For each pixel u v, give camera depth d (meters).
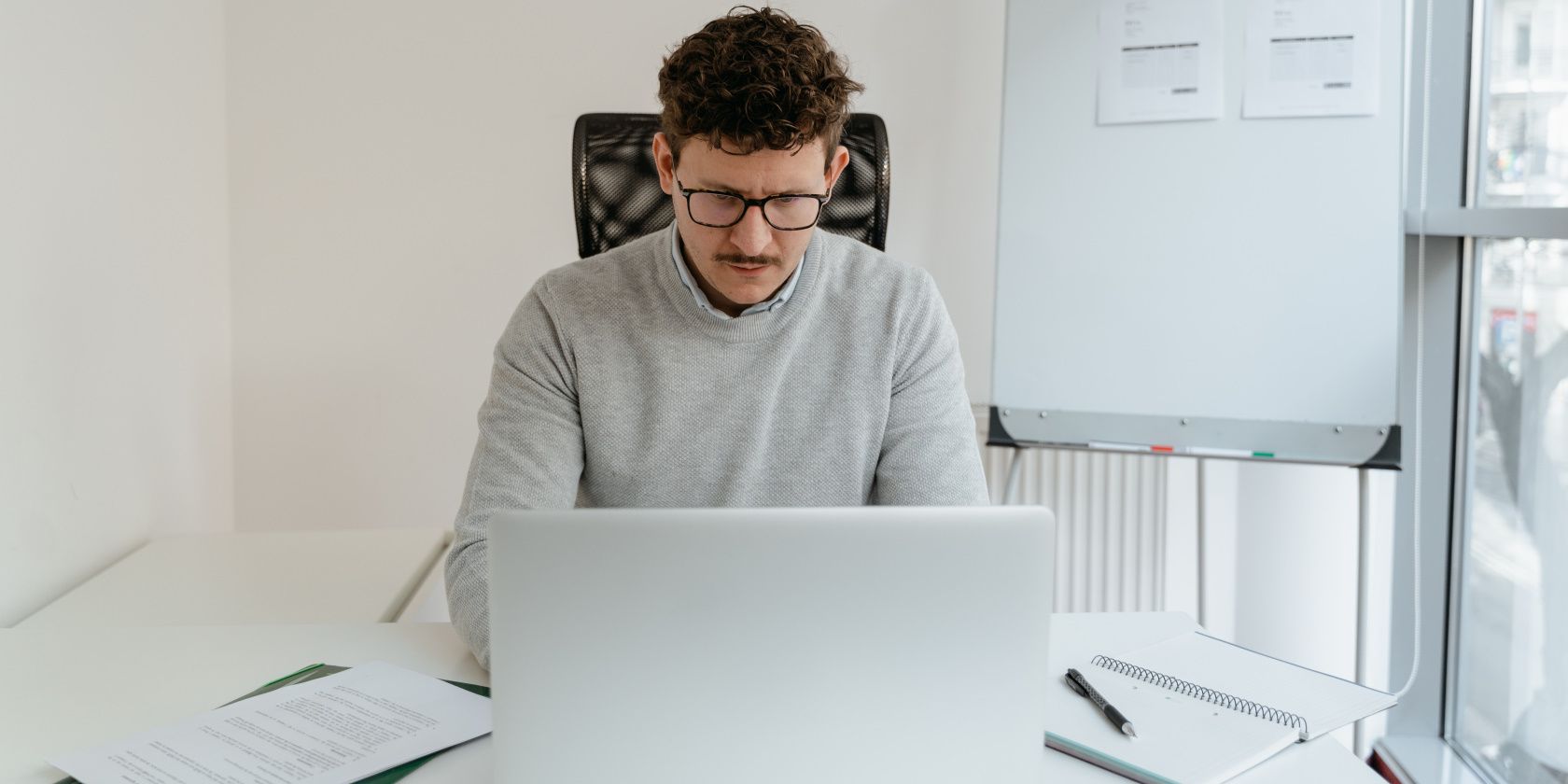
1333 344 2.15
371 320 2.53
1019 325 2.29
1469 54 2.27
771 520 0.77
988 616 0.79
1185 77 2.21
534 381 1.30
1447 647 2.40
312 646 1.21
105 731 1.01
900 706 0.79
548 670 0.78
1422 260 2.32
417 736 0.98
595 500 1.37
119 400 1.98
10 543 1.66
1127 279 2.24
